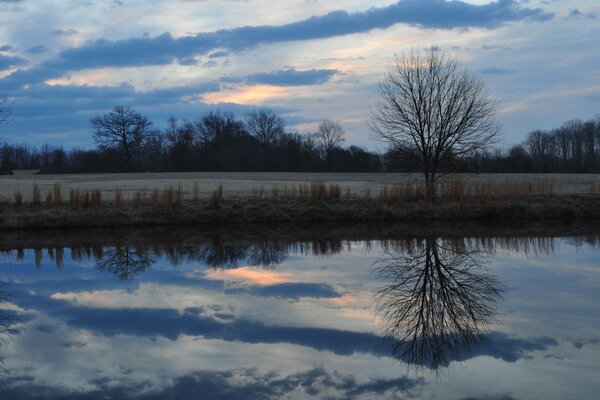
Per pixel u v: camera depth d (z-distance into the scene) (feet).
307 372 27.14
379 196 106.11
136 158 314.35
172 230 87.45
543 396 24.03
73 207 93.81
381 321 36.17
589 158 318.45
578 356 29.09
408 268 55.21
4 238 79.25
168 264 58.80
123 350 30.81
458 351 30.14
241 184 158.71
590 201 103.24
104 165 308.19
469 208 100.07
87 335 33.73
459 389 24.85
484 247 68.74
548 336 32.63
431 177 108.27
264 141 346.74
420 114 105.91
